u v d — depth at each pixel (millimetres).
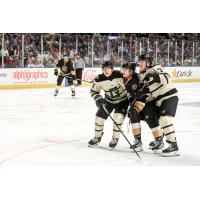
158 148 6129
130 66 5887
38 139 7297
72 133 7926
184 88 20281
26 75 19031
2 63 18359
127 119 9727
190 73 25812
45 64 19891
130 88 5910
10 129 8352
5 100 13961
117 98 6227
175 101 5848
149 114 6047
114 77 6070
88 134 7824
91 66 21422
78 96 15578
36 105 12602
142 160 5777
